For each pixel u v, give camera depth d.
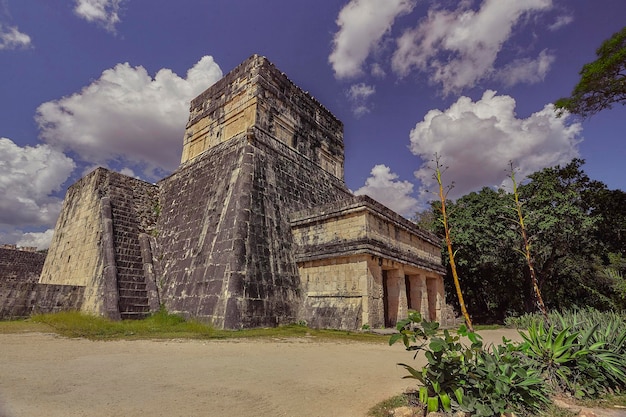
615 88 14.39
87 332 10.80
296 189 18.88
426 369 4.73
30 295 14.62
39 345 8.52
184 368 6.56
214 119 21.05
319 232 16.02
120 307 14.70
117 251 16.70
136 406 4.39
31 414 3.94
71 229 20.25
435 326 4.73
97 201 18.81
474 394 4.54
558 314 7.81
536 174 23.69
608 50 13.92
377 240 15.05
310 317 14.68
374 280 14.24
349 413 4.40
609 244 23.25
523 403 4.70
